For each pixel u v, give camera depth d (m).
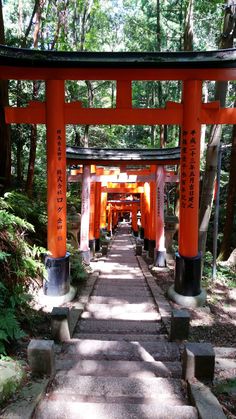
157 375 3.41
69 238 10.67
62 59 4.96
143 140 25.81
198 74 5.41
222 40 7.05
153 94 22.95
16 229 4.96
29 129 10.55
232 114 5.73
